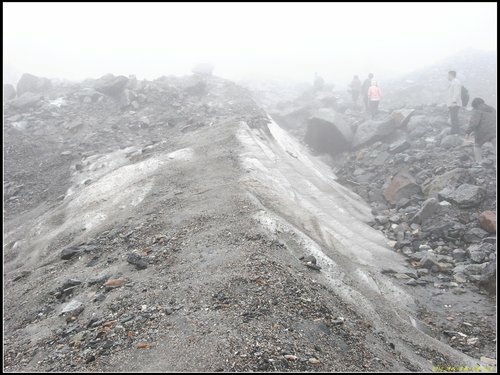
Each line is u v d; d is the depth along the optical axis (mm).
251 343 5449
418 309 9633
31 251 12234
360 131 21906
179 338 5691
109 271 8531
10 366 6219
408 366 6219
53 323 7309
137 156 16844
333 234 12367
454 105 18906
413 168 17234
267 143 17703
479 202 13484
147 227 10219
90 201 13711
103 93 25641
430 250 12344
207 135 17031
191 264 7883
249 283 6824
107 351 5773
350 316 7016
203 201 11000
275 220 9508
